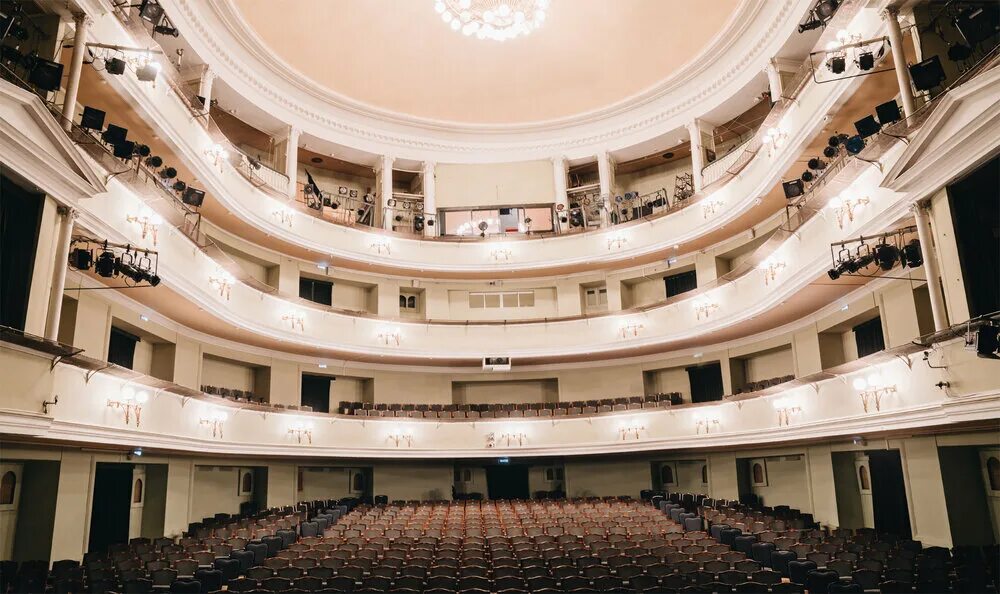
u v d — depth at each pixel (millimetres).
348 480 25375
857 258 13078
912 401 12000
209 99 21250
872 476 18500
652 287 26703
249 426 19188
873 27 13078
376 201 27703
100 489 17609
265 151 26875
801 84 16172
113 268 11789
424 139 27906
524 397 27344
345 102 25828
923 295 15328
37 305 9164
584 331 24953
